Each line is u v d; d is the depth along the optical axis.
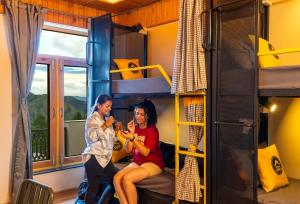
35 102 3.96
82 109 4.47
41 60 3.94
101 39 3.82
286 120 2.93
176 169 2.79
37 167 3.93
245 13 2.32
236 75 2.38
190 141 2.72
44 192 1.61
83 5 4.16
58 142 4.15
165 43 3.98
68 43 4.25
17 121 3.49
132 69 3.27
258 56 2.26
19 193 1.73
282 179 2.55
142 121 3.24
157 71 4.08
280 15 2.95
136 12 4.36
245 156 2.33
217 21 2.50
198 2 2.55
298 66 2.06
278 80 2.16
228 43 2.43
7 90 3.48
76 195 3.95
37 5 3.59
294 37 2.85
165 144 3.71
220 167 2.48
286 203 2.17
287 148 2.92
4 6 3.41
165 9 3.95
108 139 3.13
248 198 2.30
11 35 3.42
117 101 4.00
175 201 2.76
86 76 4.48
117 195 2.98
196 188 2.62
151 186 2.98
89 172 3.11
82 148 4.46
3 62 3.44
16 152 3.47
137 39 4.18
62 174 4.10
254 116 2.27
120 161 3.67
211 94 2.54
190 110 2.72
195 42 2.56
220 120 2.48
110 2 4.04
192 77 2.58
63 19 3.96
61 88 4.19
